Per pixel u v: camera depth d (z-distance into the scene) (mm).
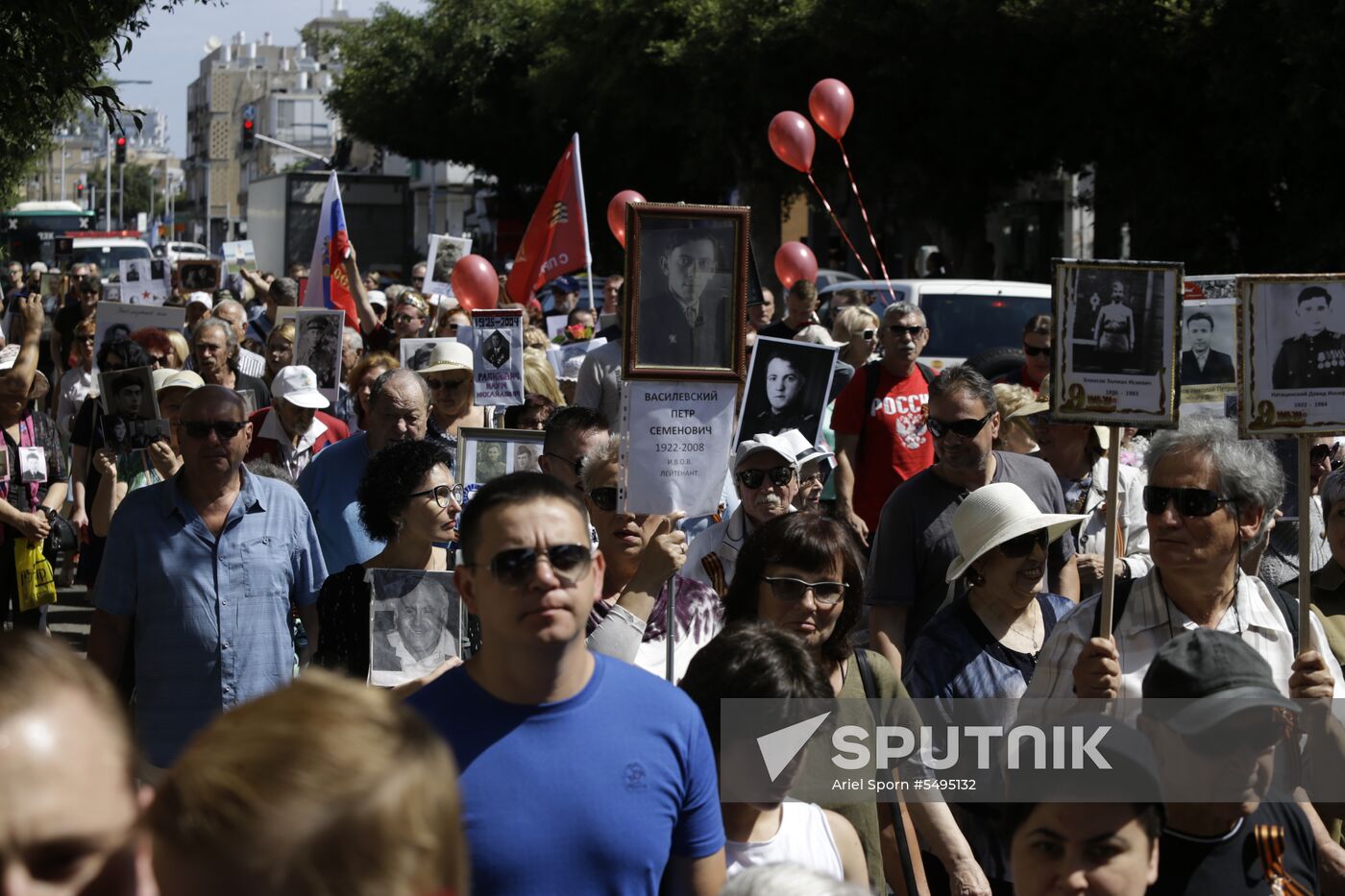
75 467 8969
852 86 26016
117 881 1761
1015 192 34438
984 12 22547
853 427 8414
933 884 4539
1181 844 3408
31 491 8047
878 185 27938
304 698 1837
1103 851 2992
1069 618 4414
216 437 5262
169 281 19328
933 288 14672
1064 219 32812
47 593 7832
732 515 6113
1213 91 20219
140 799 1869
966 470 5793
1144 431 7633
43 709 1738
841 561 4352
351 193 42031
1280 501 4387
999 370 11086
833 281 23562
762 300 11750
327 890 1713
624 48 31391
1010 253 35781
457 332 8852
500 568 3107
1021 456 6145
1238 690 3344
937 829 4352
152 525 5312
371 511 4980
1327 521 5191
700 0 28594
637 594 4328
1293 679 4105
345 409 10203
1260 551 5363
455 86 43188
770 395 6520
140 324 11797
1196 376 8055
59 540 8359
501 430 6680
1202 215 22062
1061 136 24219
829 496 8648
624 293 4520
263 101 142875
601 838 3043
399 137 44500
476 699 3141
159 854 1750
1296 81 18703
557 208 13148
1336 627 5105
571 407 5914
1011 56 23531
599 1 31188
